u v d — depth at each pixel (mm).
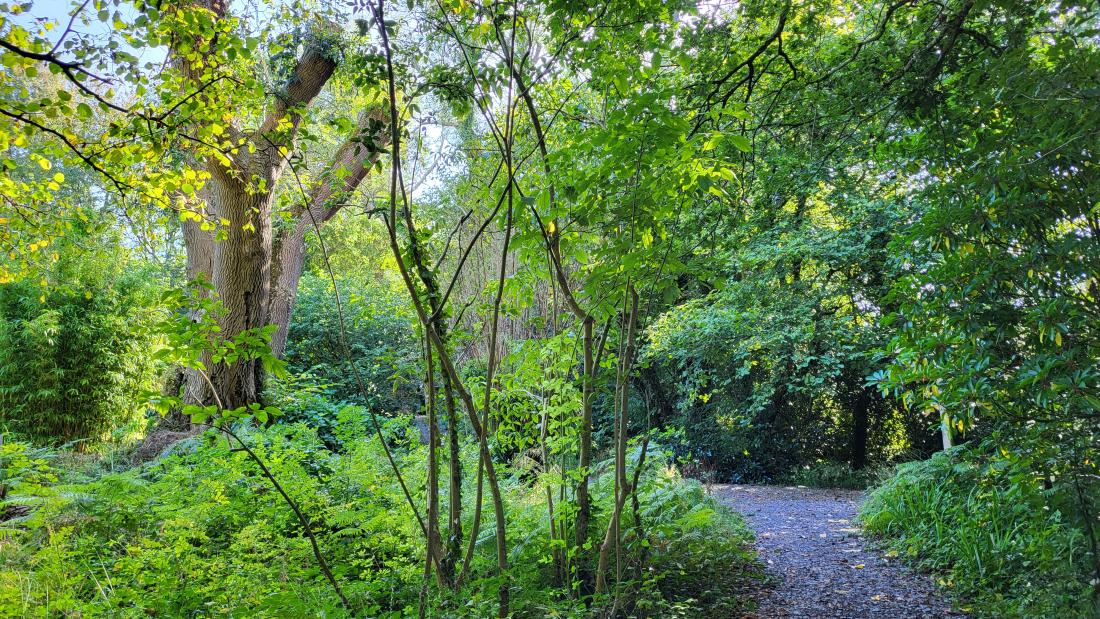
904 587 4613
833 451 12523
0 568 3590
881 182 5965
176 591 3250
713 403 11836
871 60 4258
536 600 3100
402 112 2861
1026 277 3012
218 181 7145
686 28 3705
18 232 4633
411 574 3457
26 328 7602
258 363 8070
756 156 4781
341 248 14906
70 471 5727
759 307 8641
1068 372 2871
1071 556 3432
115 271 8336
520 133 3578
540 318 3682
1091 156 2777
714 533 5047
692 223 3805
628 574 3615
